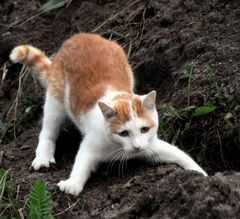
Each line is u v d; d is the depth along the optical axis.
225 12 9.23
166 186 6.52
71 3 11.66
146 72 9.35
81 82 8.05
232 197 6.01
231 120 7.77
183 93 8.36
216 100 7.95
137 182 7.08
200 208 6.01
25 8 11.80
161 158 7.44
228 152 7.79
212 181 6.18
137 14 10.43
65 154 8.22
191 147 7.95
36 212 6.79
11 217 7.10
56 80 8.43
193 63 8.66
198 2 9.73
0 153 8.44
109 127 7.23
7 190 7.45
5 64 11.09
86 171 7.32
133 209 6.60
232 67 8.27
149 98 7.27
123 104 7.26
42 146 8.14
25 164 8.18
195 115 7.92
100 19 10.84
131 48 9.96
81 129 8.02
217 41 8.79
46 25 11.46
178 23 9.59
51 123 8.32
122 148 7.29
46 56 10.17
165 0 10.12
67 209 7.06
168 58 9.18
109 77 8.01
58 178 7.66
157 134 8.02
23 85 10.53
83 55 8.32
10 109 10.12
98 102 7.20
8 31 11.48
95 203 7.05
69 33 11.10
